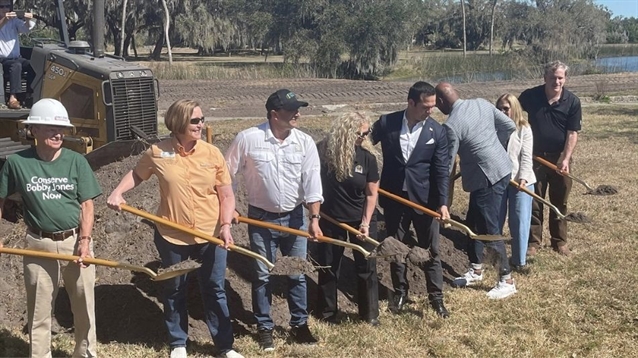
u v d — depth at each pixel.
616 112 20.78
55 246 4.55
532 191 7.17
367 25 43.09
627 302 6.37
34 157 4.52
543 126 7.55
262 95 26.11
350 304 6.26
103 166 7.82
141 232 6.13
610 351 5.46
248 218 5.18
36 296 4.56
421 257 5.36
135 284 5.74
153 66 37.19
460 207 9.66
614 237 8.43
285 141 5.14
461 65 44.19
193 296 5.75
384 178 5.96
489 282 6.98
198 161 4.80
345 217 5.57
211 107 22.58
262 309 5.27
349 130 5.39
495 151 6.30
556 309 6.22
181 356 4.96
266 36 47.03
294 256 5.34
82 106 8.33
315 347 5.38
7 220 7.51
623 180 11.54
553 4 60.19
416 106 5.70
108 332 5.40
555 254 7.80
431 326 5.87
